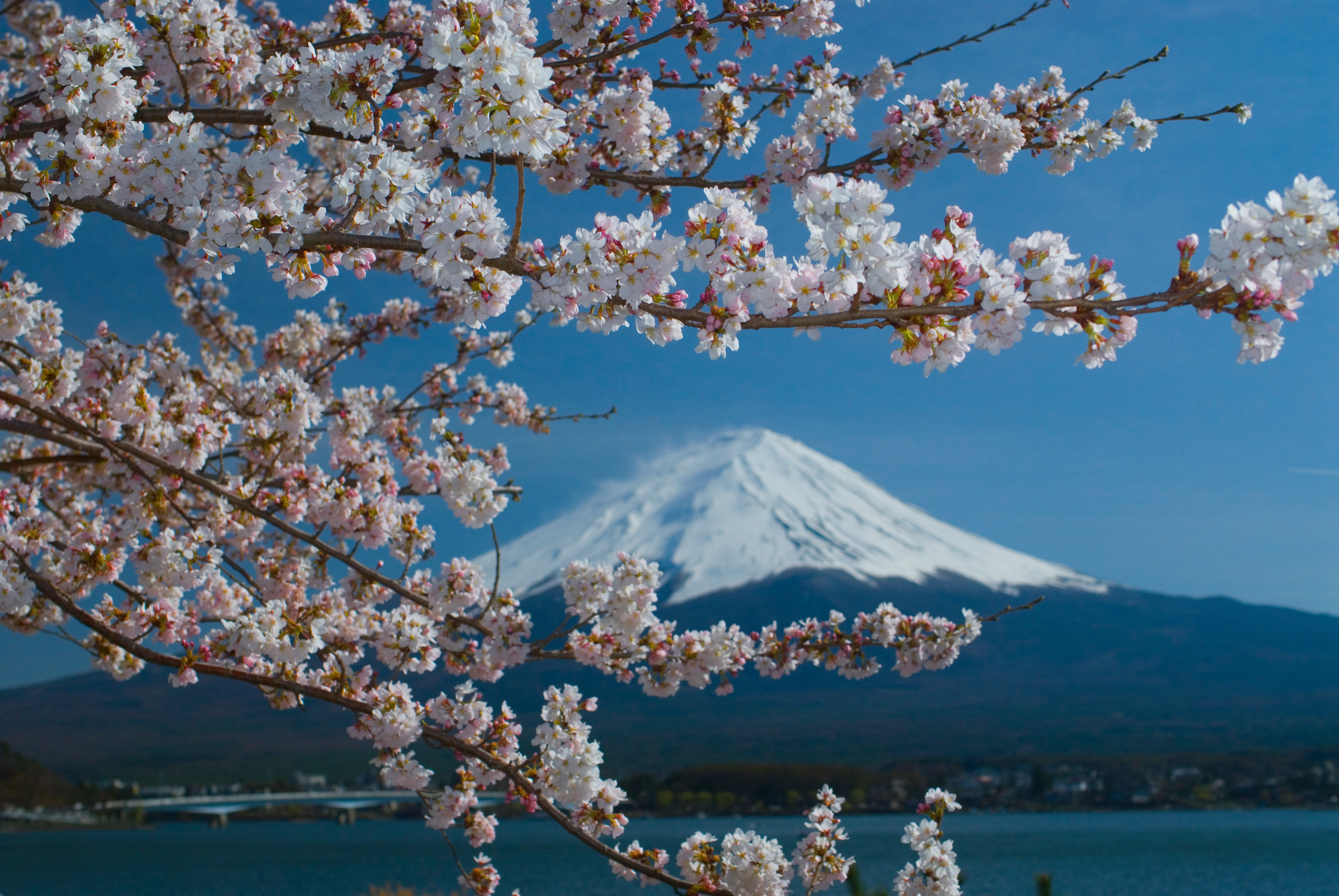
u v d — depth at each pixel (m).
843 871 5.87
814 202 3.14
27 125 4.72
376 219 3.69
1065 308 3.27
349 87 3.87
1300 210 2.89
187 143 3.74
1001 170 6.82
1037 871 95.69
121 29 4.02
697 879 5.35
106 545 6.53
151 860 119.94
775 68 7.29
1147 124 6.87
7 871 103.25
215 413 7.33
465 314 3.58
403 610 6.55
